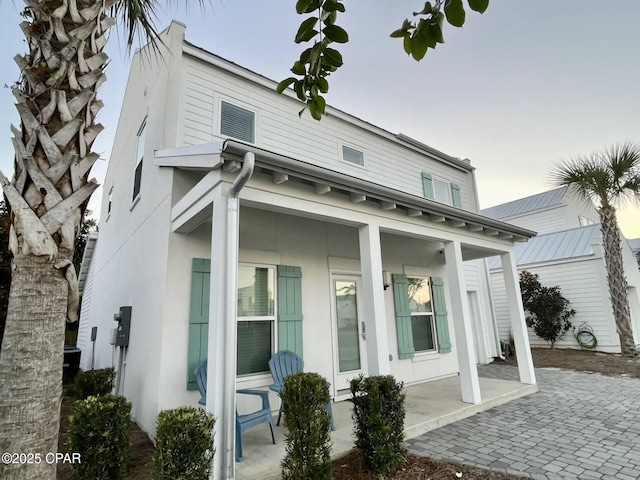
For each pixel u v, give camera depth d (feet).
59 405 7.00
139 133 21.98
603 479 9.72
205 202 11.54
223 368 9.45
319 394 9.35
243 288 15.96
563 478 9.81
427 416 14.79
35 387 6.59
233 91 20.10
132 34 10.80
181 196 14.51
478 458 11.25
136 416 15.52
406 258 24.17
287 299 16.92
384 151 28.40
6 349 6.59
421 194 30.19
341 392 18.29
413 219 16.46
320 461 9.08
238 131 19.86
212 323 9.87
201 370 12.53
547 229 60.13
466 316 17.58
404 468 10.61
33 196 7.05
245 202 11.46
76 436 8.29
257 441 12.48
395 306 22.33
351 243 20.58
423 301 24.88
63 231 7.19
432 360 23.79
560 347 39.27
